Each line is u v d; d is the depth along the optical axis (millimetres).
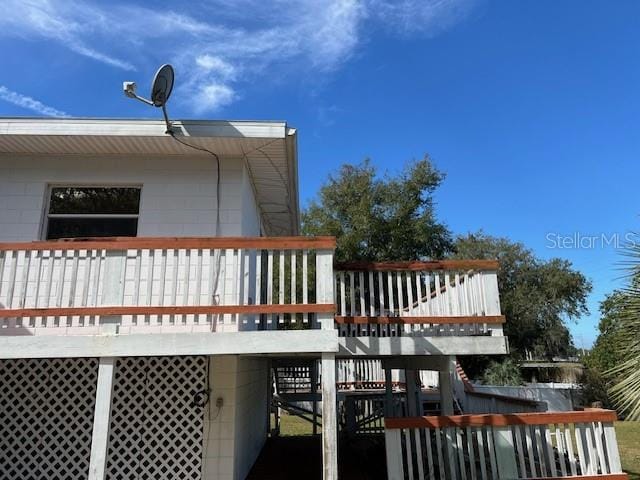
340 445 10062
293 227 11250
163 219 6586
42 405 5910
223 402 5957
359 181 24109
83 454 5805
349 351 5824
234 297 5059
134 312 4660
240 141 6328
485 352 5859
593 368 17625
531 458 5469
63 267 4809
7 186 6574
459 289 6125
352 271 6164
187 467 5781
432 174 24250
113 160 6758
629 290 4969
